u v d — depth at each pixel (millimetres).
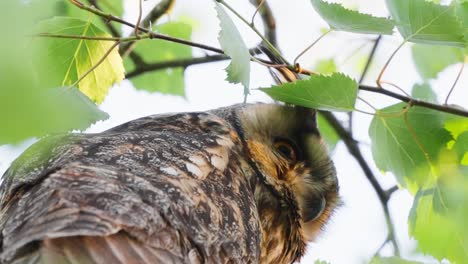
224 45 3477
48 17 3543
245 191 3520
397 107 3547
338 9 3527
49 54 3555
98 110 3432
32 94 3330
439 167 3561
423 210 3568
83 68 3572
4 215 3439
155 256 3416
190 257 3441
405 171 3566
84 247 3396
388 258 3568
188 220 3449
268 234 3623
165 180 3457
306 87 3504
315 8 3533
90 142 3484
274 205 3623
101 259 3396
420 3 3520
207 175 3494
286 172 3631
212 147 3529
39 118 3336
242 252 3486
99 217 3404
